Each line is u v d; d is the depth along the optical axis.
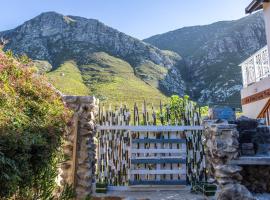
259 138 9.70
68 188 7.42
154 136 10.28
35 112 6.88
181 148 10.16
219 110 10.43
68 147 8.98
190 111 10.57
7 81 6.52
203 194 8.91
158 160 9.98
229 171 8.40
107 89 56.91
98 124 10.30
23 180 5.53
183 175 9.98
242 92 16.72
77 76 71.12
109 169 10.06
